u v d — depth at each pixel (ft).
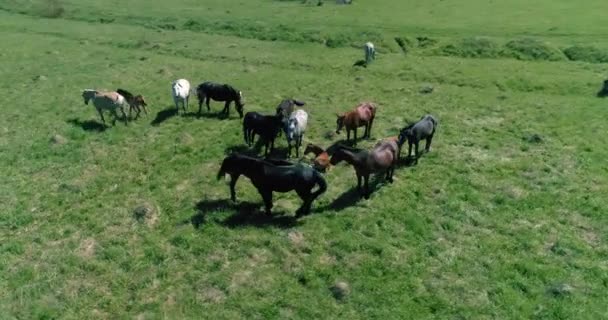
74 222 55.52
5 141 75.61
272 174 53.06
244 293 45.29
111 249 50.70
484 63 125.08
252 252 50.42
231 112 88.12
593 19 154.71
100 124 82.07
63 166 68.18
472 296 44.52
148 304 44.06
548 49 131.13
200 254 50.42
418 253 50.24
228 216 56.03
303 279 46.93
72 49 139.44
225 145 74.33
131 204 59.11
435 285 45.85
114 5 199.62
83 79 109.29
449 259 49.21
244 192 60.95
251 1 207.41
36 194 61.11
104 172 66.85
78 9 191.42
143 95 98.27
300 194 54.19
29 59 127.34
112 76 111.96
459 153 71.61
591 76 110.73
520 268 47.70
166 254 50.21
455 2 191.42
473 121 85.20
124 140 76.54
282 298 44.60
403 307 43.47
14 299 44.27
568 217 55.57
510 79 111.86
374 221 55.21
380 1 199.93
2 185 62.64
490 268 47.93
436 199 59.52
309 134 79.25
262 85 107.96
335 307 43.62
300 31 157.38
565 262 48.47
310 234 53.01
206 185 63.10
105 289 45.91
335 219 55.52
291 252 50.65
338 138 77.05
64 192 61.36
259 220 55.52
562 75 112.78
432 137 75.61
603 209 56.34
